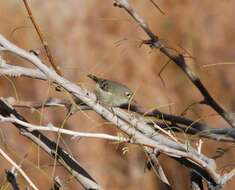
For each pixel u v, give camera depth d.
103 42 14.15
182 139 4.98
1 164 9.19
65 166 5.07
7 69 4.62
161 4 14.89
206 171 4.63
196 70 9.12
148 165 5.21
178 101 12.69
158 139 4.70
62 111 11.47
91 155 11.77
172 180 10.37
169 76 13.04
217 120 11.06
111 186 11.69
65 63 13.77
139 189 11.55
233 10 14.94
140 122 4.70
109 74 13.44
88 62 13.80
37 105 4.98
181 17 14.66
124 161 11.82
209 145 9.42
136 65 13.27
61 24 14.85
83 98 4.69
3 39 4.59
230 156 8.36
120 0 5.13
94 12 15.10
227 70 13.04
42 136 5.04
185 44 14.17
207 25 14.71
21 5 14.85
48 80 4.64
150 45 5.26
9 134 11.61
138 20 5.17
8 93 12.99
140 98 12.84
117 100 4.80
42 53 13.41
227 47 14.11
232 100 12.02
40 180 9.83
